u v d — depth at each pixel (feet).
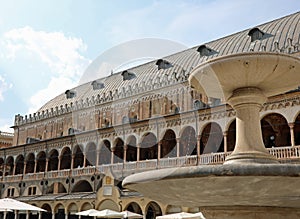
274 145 142.61
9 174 248.93
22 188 214.69
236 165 29.86
